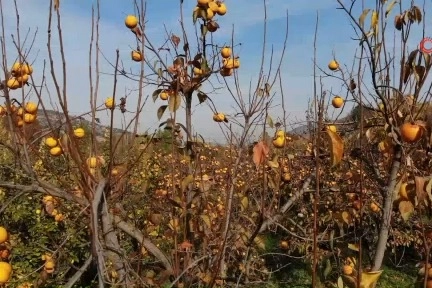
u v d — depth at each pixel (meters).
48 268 3.37
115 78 2.27
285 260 6.96
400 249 7.89
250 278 4.70
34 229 5.85
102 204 2.56
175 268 3.21
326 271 2.84
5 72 2.43
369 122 3.45
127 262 2.70
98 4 2.24
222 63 3.83
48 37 1.96
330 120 3.84
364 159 3.18
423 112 2.80
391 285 6.93
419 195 1.94
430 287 2.12
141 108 2.50
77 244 5.17
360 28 2.65
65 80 2.02
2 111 2.83
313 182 5.02
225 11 3.81
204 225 3.65
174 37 3.67
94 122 2.28
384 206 2.73
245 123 3.54
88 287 4.79
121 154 3.08
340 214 4.32
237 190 4.14
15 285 5.01
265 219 3.87
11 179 3.94
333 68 3.96
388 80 2.89
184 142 3.81
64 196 2.69
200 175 3.82
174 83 3.67
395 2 2.81
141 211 4.11
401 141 2.63
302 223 5.93
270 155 3.61
